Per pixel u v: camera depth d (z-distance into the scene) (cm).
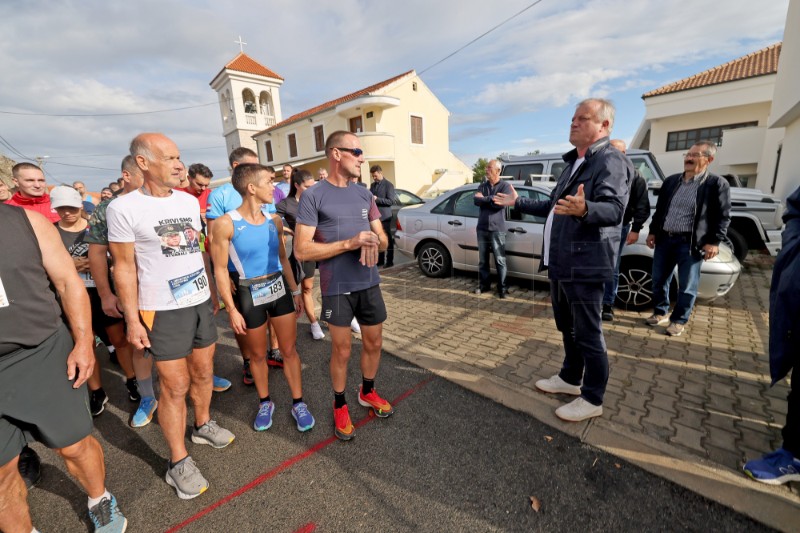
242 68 2394
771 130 1159
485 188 445
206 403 222
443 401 259
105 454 223
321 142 2131
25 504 154
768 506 165
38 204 335
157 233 178
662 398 249
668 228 339
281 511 176
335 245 190
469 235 520
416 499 180
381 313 222
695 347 321
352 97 1966
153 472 206
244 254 216
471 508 173
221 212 281
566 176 230
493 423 233
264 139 2480
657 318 368
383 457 208
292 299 240
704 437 210
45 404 144
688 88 1474
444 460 204
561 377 259
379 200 632
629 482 183
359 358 327
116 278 176
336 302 206
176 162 180
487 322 395
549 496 178
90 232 226
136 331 180
